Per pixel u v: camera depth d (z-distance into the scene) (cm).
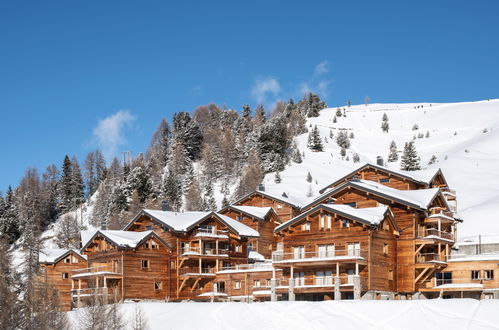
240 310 5488
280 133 16688
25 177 16150
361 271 6378
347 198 7181
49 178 16188
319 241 6675
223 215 8538
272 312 5338
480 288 6406
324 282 6519
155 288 7638
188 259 7719
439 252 6812
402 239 6794
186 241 7894
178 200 13738
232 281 7575
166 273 7762
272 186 14062
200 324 5322
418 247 6744
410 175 7981
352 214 6450
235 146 16600
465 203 11081
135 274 7512
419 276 6631
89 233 8338
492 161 14075
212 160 16100
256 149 16262
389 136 19988
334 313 5131
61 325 5319
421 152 17200
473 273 6581
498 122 19175
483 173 13125
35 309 5359
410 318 4803
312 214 6744
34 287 5897
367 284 6309
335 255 6506
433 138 18800
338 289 6241
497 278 6419
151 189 14025
